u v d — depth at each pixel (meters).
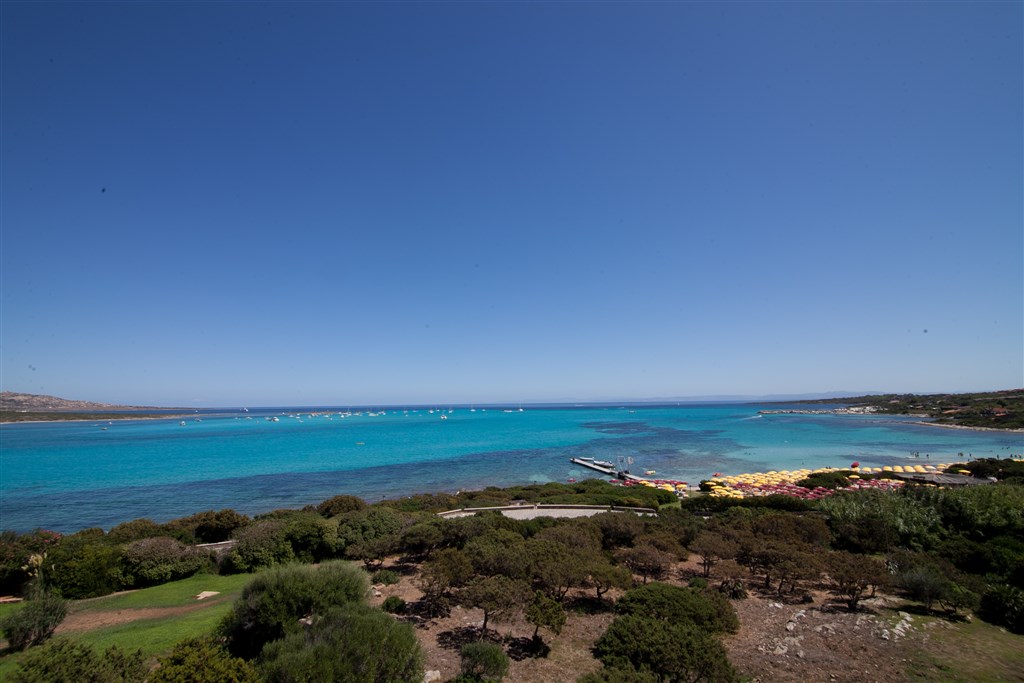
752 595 20.83
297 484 60.50
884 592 20.97
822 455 87.50
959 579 20.44
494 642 15.73
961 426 140.00
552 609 15.38
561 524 26.88
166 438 127.19
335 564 17.39
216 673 9.49
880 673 13.56
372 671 11.14
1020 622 16.72
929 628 16.70
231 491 55.88
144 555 23.19
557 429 156.88
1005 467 53.62
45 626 14.92
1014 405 153.25
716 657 12.35
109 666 9.80
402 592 20.14
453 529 25.30
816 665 14.11
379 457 86.50
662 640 12.73
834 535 28.55
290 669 10.33
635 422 192.75
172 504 49.28
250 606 14.21
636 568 23.08
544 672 13.87
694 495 50.12
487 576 18.33
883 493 33.91
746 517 32.31
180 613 18.36
